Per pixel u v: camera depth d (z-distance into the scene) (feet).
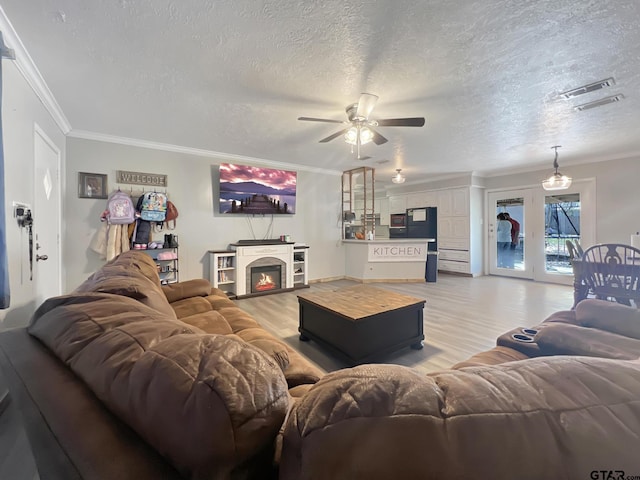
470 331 10.00
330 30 5.79
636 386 1.30
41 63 6.86
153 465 1.41
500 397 1.28
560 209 18.02
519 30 5.78
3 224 5.19
